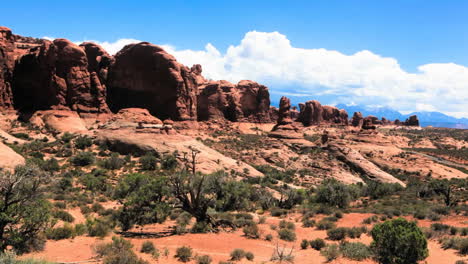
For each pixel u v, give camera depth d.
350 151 98.38
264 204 40.25
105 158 67.88
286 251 16.64
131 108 124.62
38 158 56.47
